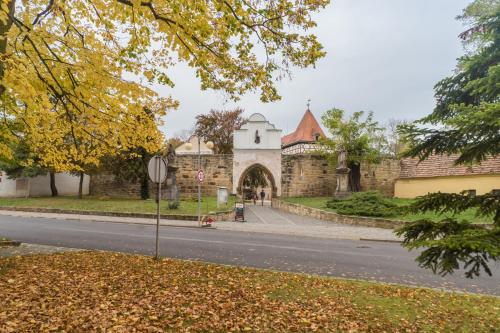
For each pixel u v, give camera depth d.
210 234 16.08
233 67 7.46
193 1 5.59
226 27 6.39
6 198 33.97
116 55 7.19
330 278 8.21
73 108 7.60
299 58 7.11
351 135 33.06
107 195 36.72
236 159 36.91
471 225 4.04
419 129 4.51
